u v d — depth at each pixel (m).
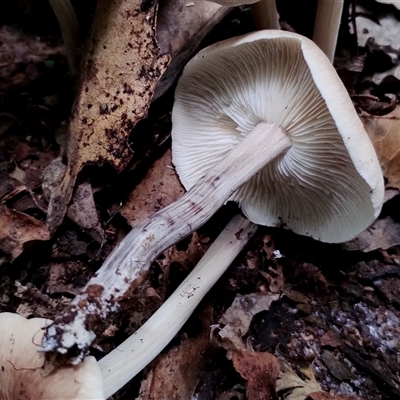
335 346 0.14
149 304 0.13
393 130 0.15
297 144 0.13
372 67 0.17
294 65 0.12
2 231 0.13
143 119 0.14
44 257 0.14
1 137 0.15
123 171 0.14
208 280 0.13
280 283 0.15
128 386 0.12
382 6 0.17
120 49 0.13
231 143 0.15
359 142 0.11
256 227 0.15
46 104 0.16
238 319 0.14
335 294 0.15
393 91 0.17
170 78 0.15
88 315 0.10
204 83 0.14
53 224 0.14
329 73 0.11
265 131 0.13
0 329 0.10
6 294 0.13
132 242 0.11
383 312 0.14
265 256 0.15
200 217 0.12
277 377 0.12
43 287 0.14
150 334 0.12
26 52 0.16
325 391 0.13
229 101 0.14
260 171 0.14
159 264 0.14
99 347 0.13
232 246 0.14
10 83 0.16
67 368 0.10
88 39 0.14
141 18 0.13
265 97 0.13
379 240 0.15
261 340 0.14
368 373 0.13
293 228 0.15
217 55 0.13
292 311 0.14
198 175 0.15
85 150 0.14
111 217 0.14
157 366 0.13
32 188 0.15
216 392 0.13
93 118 0.13
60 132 0.15
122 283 0.11
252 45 0.12
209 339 0.13
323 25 0.14
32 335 0.10
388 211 0.15
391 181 0.15
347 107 0.11
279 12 0.17
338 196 0.14
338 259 0.15
